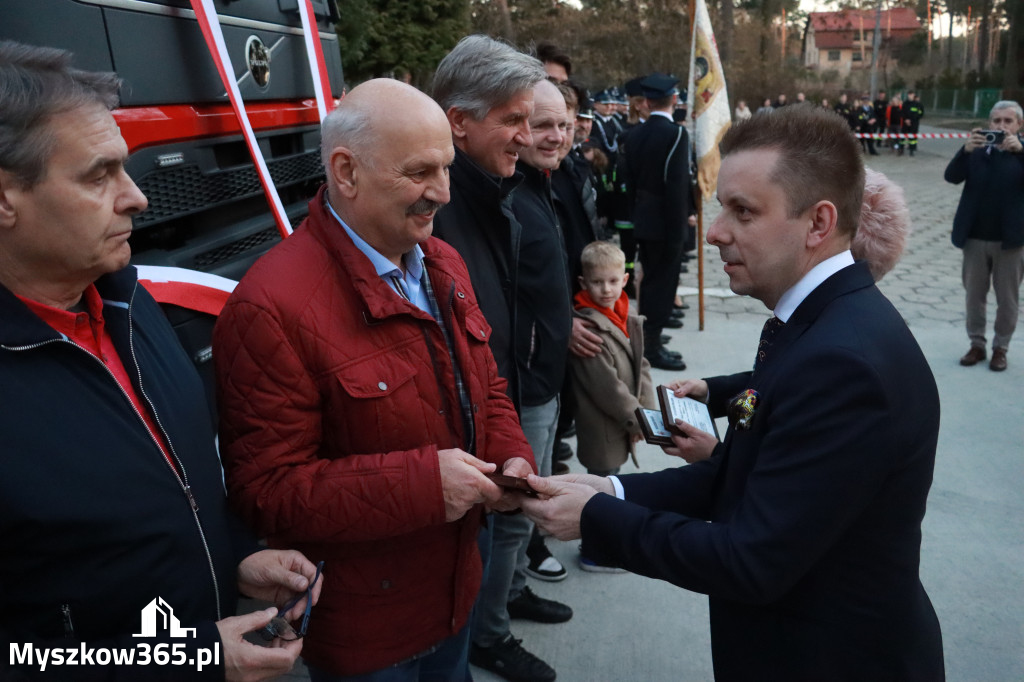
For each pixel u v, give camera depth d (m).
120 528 1.07
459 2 12.52
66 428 1.04
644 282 5.06
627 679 2.44
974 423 4.20
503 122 1.98
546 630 2.67
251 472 1.35
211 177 2.24
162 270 2.02
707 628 2.70
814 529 1.14
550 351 2.36
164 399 1.21
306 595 1.29
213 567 1.23
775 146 1.21
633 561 1.31
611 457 2.86
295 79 2.75
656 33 32.69
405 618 1.51
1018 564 3.00
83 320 1.13
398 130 1.32
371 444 1.42
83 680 1.03
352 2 9.55
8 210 1.01
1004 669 2.47
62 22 1.69
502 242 2.07
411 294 1.54
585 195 3.12
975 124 32.56
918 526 1.24
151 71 1.96
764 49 38.50
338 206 1.44
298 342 1.35
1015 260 4.74
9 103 0.97
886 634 1.23
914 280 7.25
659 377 4.93
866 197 1.56
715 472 1.46
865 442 1.12
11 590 1.03
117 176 1.09
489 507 1.58
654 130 4.75
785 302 1.29
